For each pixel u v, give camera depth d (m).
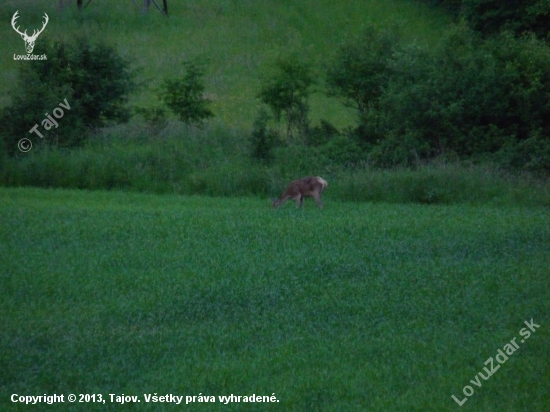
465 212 52.12
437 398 23.52
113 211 50.41
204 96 105.75
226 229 44.22
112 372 25.16
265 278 34.59
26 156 68.62
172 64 116.38
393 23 88.56
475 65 71.06
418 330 29.09
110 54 79.06
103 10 136.88
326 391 23.91
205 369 25.36
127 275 34.94
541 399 23.55
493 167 64.06
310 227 44.97
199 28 135.62
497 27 112.31
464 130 70.25
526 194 58.25
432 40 136.25
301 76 78.81
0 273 34.88
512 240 42.53
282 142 73.00
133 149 69.81
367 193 59.47
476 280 34.94
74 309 30.55
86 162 65.56
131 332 28.42
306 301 32.12
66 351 26.62
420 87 70.25
